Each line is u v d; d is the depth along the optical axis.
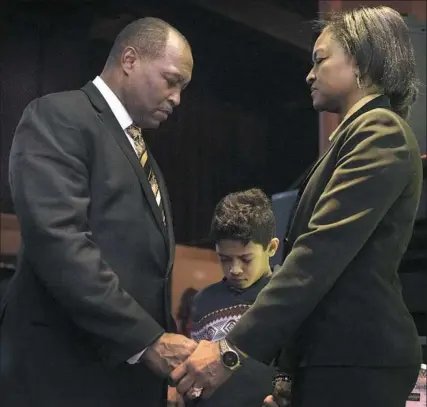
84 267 1.76
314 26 2.09
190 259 5.66
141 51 2.06
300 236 1.72
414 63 1.93
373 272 1.68
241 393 2.45
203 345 1.83
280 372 2.03
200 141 6.23
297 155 6.40
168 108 2.12
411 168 1.72
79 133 1.91
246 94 6.51
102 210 1.92
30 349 1.87
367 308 1.66
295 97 6.35
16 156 1.88
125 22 5.71
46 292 1.89
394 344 1.65
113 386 1.91
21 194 1.81
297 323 1.68
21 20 5.54
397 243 1.73
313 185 1.83
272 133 6.53
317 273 1.66
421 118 4.12
